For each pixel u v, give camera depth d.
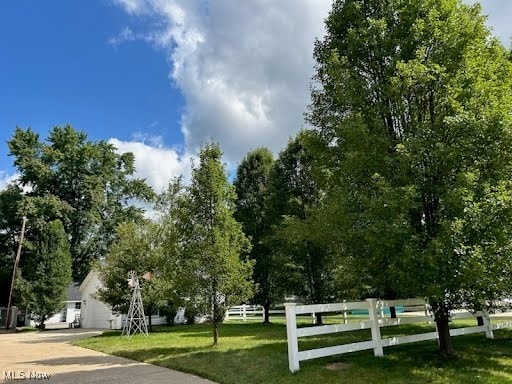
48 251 31.36
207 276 11.32
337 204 8.27
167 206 20.38
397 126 9.23
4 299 37.81
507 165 7.50
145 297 18.75
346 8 10.40
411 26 8.68
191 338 13.69
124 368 9.16
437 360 7.79
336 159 10.62
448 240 6.84
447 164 7.55
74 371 8.91
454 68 8.25
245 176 22.23
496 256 7.01
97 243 40.56
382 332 12.58
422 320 9.28
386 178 8.07
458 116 7.33
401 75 8.05
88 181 40.03
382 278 8.17
